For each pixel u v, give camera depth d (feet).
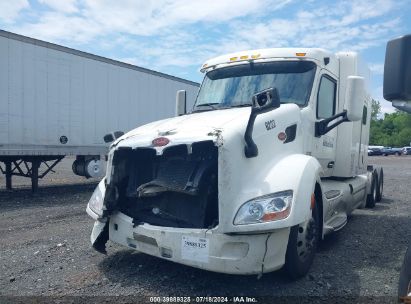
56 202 34.78
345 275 15.34
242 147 13.57
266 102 14.01
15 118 35.53
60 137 39.32
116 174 15.33
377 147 178.70
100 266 16.40
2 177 55.47
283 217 12.58
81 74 41.14
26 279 15.08
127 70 46.32
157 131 15.08
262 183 13.39
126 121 46.42
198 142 13.35
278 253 13.17
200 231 13.04
